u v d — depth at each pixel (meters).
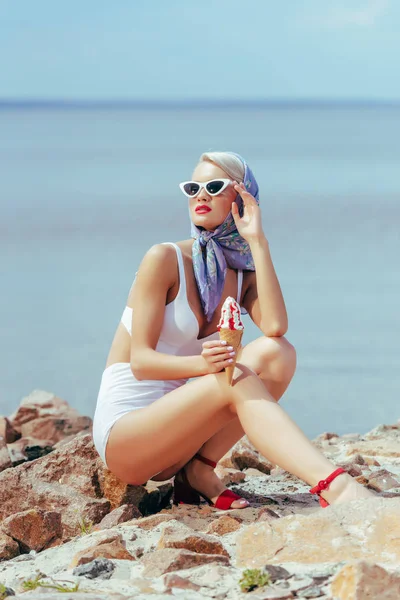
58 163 88.00
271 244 30.25
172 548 4.33
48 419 8.73
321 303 19.09
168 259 5.23
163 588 3.96
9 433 8.59
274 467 6.68
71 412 9.07
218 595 3.85
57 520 5.20
